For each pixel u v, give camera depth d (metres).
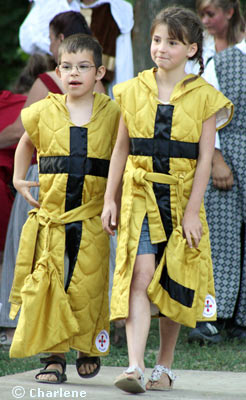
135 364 10.31
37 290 11.29
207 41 17.20
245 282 16.28
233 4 16.86
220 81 16.12
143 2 23.53
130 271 10.69
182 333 16.92
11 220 15.52
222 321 17.00
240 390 11.44
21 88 18.36
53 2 17.41
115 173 11.37
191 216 10.85
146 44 23.61
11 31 42.34
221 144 16.14
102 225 11.27
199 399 10.42
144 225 10.97
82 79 11.76
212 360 14.38
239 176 16.08
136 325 10.53
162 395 10.68
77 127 11.75
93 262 11.67
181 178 10.99
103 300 11.88
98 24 18.22
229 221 16.16
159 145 10.98
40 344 11.29
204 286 10.97
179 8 11.37
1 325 15.42
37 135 11.97
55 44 14.79
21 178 12.30
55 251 11.60
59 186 11.70
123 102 11.26
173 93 11.05
